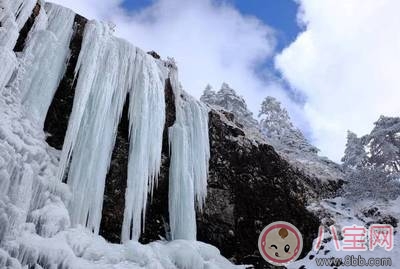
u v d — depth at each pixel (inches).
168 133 558.6
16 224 299.7
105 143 447.5
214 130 641.6
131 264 385.7
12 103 373.4
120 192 473.7
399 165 1044.5
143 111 495.5
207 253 486.9
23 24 414.0
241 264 581.3
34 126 393.7
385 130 1084.5
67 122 455.2
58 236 347.9
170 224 515.5
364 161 1073.5
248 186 638.5
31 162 358.0
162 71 581.6
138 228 454.0
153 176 495.2
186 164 544.1
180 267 437.1
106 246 392.5
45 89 420.8
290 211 673.0
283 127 1305.4
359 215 794.8
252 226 616.1
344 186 884.0
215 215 585.3
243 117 1220.5
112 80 480.1
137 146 479.8
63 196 385.4
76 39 484.4
